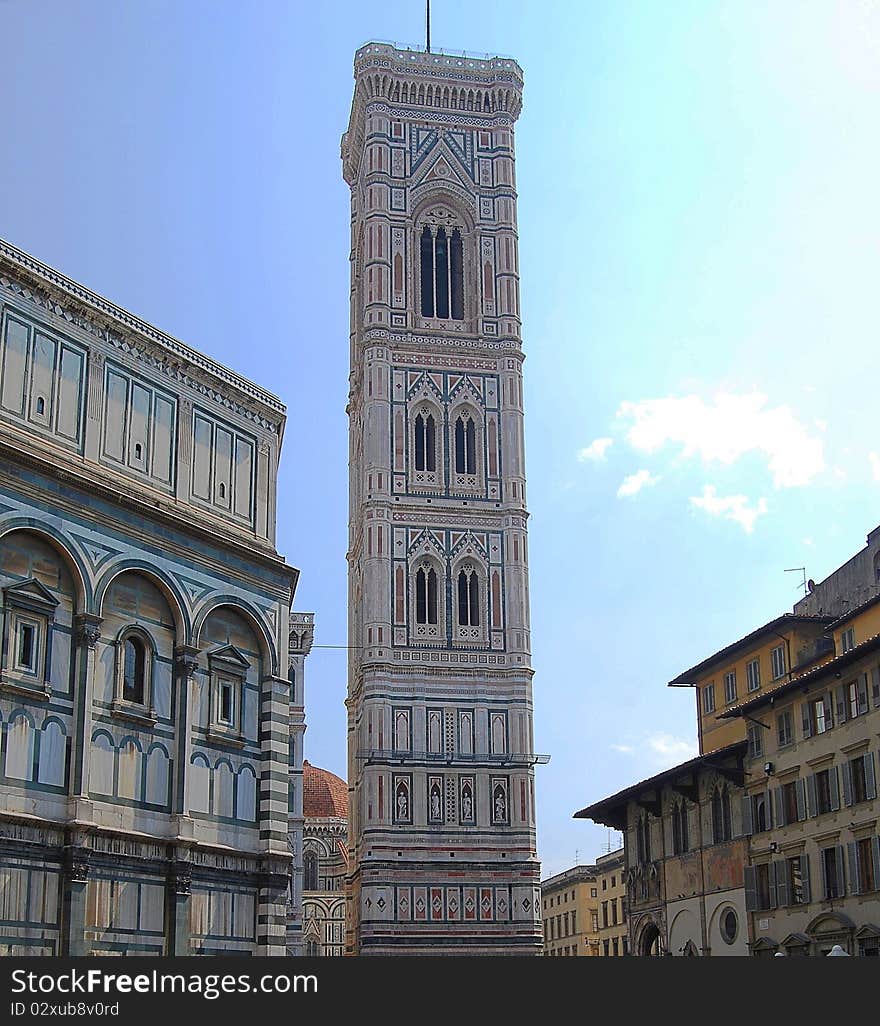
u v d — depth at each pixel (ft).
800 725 246.68
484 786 405.59
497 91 481.87
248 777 178.19
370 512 425.28
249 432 195.83
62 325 167.02
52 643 155.22
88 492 161.68
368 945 384.68
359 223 492.13
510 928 393.70
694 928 281.95
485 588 424.87
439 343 449.06
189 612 172.55
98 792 156.46
